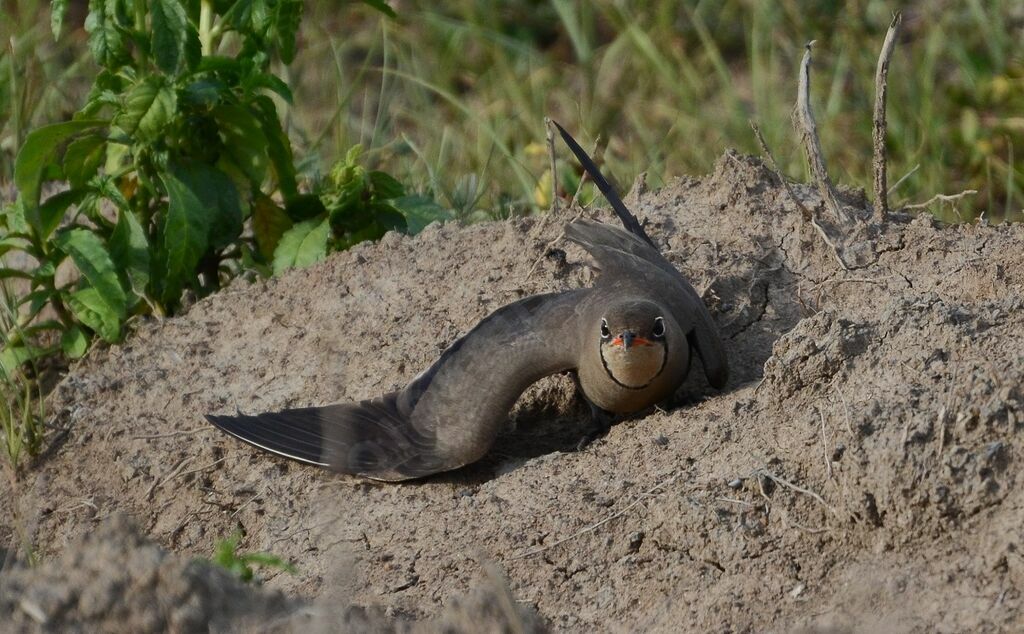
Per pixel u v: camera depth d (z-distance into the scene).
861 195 11.87
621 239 10.71
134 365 11.67
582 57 18.81
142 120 11.55
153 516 10.36
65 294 11.99
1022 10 18.27
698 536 8.32
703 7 20.27
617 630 8.13
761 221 11.41
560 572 8.55
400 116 18.75
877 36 18.84
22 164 11.63
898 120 16.47
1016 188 15.51
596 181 11.22
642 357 9.48
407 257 11.79
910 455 7.88
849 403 8.46
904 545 7.82
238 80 12.14
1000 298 9.80
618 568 8.45
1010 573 7.40
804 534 8.12
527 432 10.51
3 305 12.30
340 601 7.99
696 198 11.92
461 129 17.64
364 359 11.04
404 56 19.20
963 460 7.78
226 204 12.16
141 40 11.93
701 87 17.97
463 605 7.89
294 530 9.66
